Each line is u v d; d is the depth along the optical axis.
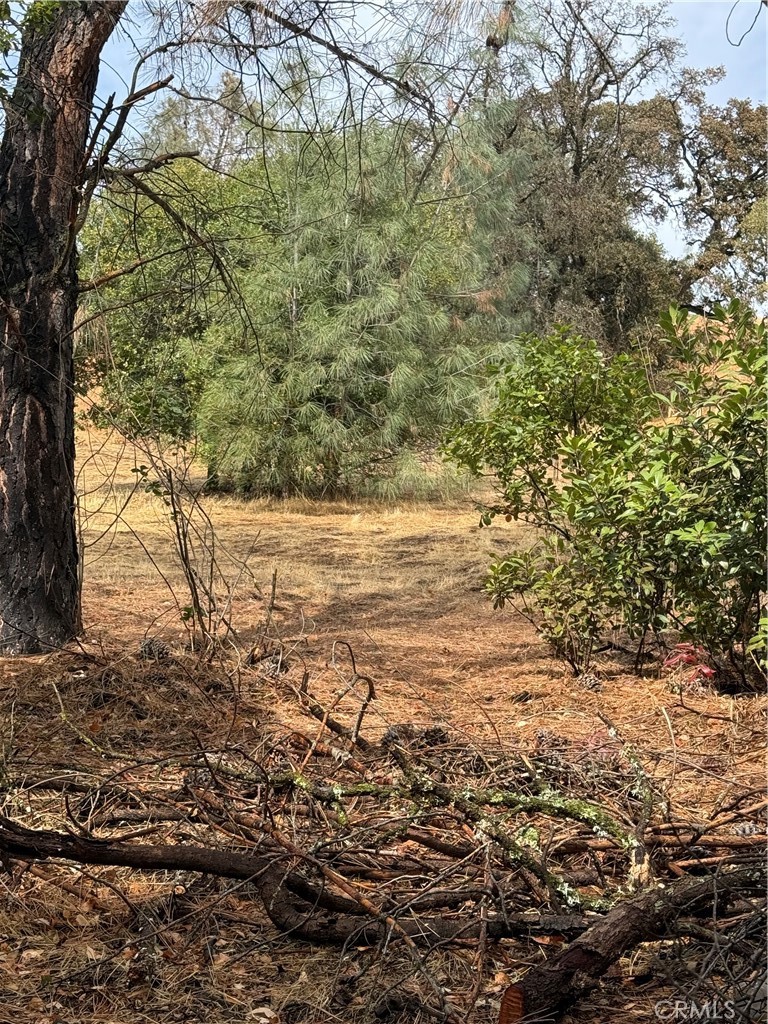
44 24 5.23
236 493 15.73
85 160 6.49
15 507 6.38
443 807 3.70
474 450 7.10
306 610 8.34
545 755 4.35
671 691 5.89
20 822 3.61
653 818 3.65
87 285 6.80
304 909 3.07
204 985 2.78
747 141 33.44
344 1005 2.68
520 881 3.18
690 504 5.48
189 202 7.45
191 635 6.73
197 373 14.62
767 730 5.11
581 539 6.25
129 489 14.51
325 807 3.71
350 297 15.07
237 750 4.08
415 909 3.02
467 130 7.20
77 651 6.22
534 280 27.14
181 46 5.79
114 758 4.28
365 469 15.64
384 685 6.07
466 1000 2.67
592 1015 2.59
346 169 7.53
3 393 6.39
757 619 5.82
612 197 30.17
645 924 2.61
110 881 3.36
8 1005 2.66
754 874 2.83
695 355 5.81
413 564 10.56
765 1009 2.40
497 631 7.73
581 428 7.09
